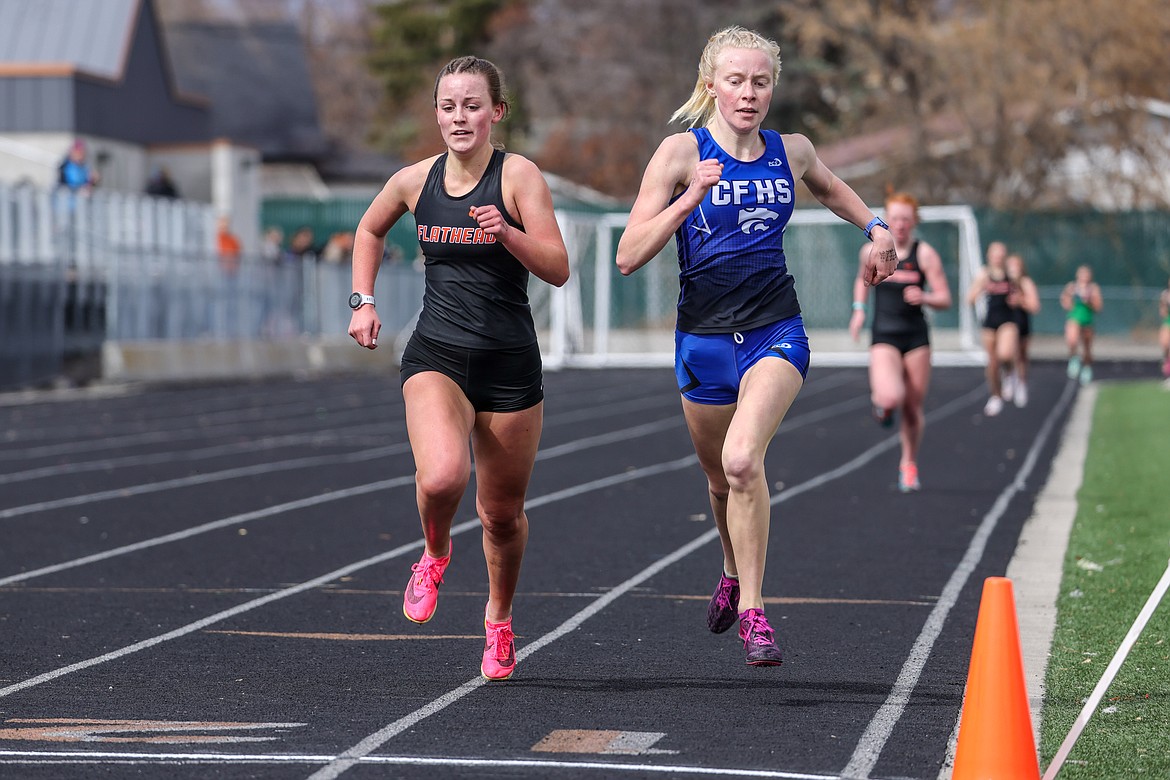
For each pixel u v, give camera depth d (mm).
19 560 23641
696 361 15391
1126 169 102312
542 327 95375
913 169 106812
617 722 13734
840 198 15797
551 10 148000
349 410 56188
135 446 42312
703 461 15984
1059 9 98812
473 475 34531
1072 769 11977
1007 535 25656
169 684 15422
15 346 62031
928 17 108312
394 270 93750
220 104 130250
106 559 23750
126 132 95188
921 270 30438
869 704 14438
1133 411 51188
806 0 110812
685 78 130875
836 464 37594
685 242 15211
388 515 28719
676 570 22641
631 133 137875
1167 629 17500
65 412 53969
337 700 14680
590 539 25703
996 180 104688
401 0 151000
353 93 198375
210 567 23016
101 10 96875
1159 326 97438
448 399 14312
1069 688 14781
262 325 80312
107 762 12406
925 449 41250
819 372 80500
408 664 16406
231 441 43969
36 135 87938
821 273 101062
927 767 12195
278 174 129125
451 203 14383
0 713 14180
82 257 66562
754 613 14445
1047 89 99875
